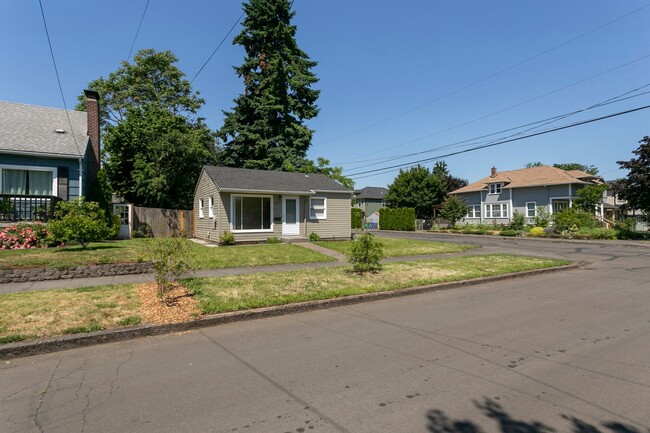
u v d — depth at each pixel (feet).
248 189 59.88
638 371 14.16
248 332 19.76
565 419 10.77
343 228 71.92
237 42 108.78
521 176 129.08
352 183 140.77
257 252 48.11
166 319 20.42
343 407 11.59
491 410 11.32
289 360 15.60
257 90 107.04
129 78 104.73
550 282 34.58
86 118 67.87
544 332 19.17
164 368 14.92
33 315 20.04
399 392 12.55
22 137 52.90
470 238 95.76
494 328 19.95
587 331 19.27
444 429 10.30
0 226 45.62
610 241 80.59
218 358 15.96
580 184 112.57
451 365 14.85
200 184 71.05
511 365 14.80
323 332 19.60
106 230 40.19
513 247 68.03
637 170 84.07
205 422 10.80
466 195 143.74
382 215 147.95
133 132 77.61
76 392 12.85
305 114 110.63
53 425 10.69
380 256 34.58
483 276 35.47
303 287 28.37
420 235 110.01
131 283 28.78
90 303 22.49
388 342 17.78
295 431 10.29
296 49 109.91
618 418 10.80
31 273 29.73
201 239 69.15
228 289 26.96
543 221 105.29
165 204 79.66
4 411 11.54
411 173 157.17
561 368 14.48
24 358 16.30
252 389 12.90
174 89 109.50
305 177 74.18
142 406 11.78
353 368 14.65
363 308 25.09
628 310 23.70
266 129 105.60
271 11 105.40
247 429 10.43
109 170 75.92
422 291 30.40
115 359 16.02
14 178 50.62
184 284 27.94
